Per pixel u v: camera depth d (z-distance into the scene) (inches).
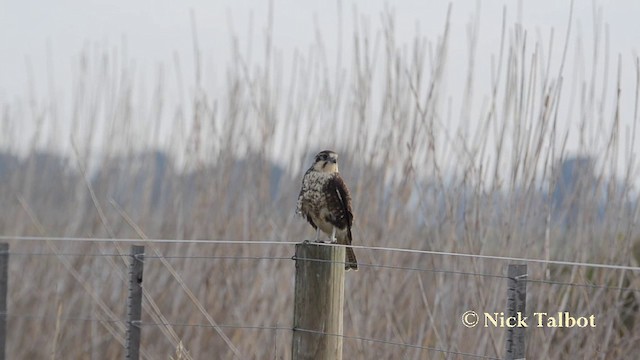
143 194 666.8
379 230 531.5
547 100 491.2
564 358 455.2
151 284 607.5
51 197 713.0
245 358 546.6
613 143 485.4
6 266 348.5
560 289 475.5
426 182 521.3
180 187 633.0
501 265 480.1
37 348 639.8
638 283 466.9
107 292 645.9
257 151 598.2
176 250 605.6
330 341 327.0
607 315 451.8
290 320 550.9
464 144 507.2
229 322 566.9
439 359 463.2
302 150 593.3
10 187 724.0
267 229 581.9
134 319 335.9
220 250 585.6
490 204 490.3
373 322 500.7
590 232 480.1
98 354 629.9
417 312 499.8
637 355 456.8
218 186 601.6
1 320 347.9
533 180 488.1
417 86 548.4
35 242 684.7
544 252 475.2
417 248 515.5
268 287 562.6
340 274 329.4
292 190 591.2
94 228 670.5
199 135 623.2
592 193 482.9
